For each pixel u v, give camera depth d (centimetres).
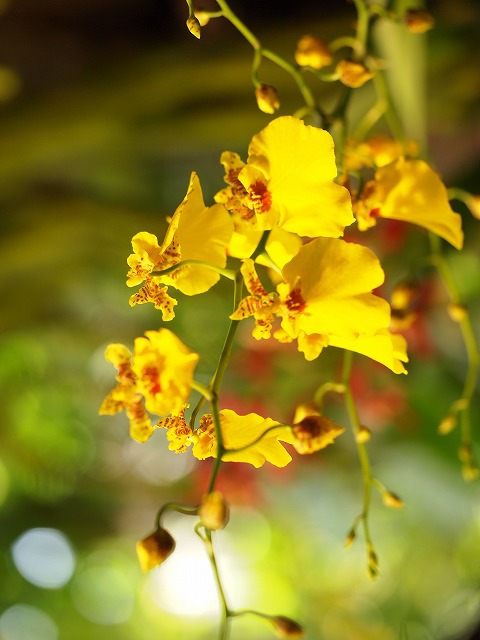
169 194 90
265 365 83
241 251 34
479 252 56
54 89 69
